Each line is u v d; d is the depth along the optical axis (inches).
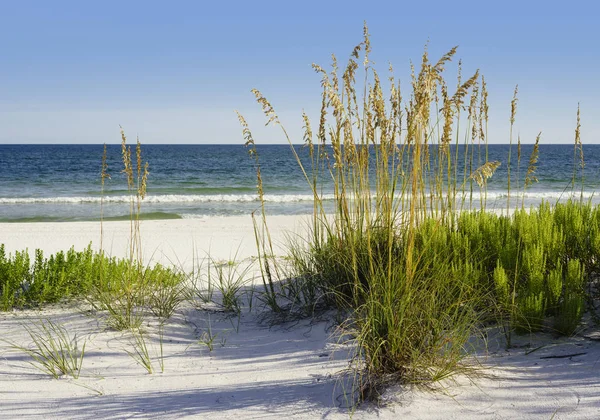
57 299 222.2
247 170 1868.8
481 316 159.5
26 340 172.6
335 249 192.9
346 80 170.6
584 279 165.9
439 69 126.1
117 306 209.6
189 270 310.3
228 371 146.0
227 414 115.8
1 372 145.0
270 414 114.5
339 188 193.9
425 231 182.5
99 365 151.9
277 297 217.5
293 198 941.2
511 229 199.3
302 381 133.1
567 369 123.5
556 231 173.3
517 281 166.6
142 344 170.4
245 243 435.2
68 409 121.1
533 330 147.0
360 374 123.0
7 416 117.4
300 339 169.8
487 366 130.3
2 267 227.9
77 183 1314.0
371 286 139.8
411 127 133.3
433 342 129.0
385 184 170.9
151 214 729.0
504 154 2827.3
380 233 183.8
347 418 109.8
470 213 218.8
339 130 162.2
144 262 357.7
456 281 159.5
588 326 150.0
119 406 122.3
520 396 112.5
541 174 1558.8
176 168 2006.6
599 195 884.6
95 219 677.3
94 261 253.0
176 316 204.2
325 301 194.5
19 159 2504.9
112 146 4712.1
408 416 108.2
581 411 103.3
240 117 196.2
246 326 191.5
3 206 833.5
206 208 812.0
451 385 120.7
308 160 2519.7
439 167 194.5
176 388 134.0
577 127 215.9
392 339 124.5
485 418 104.9
